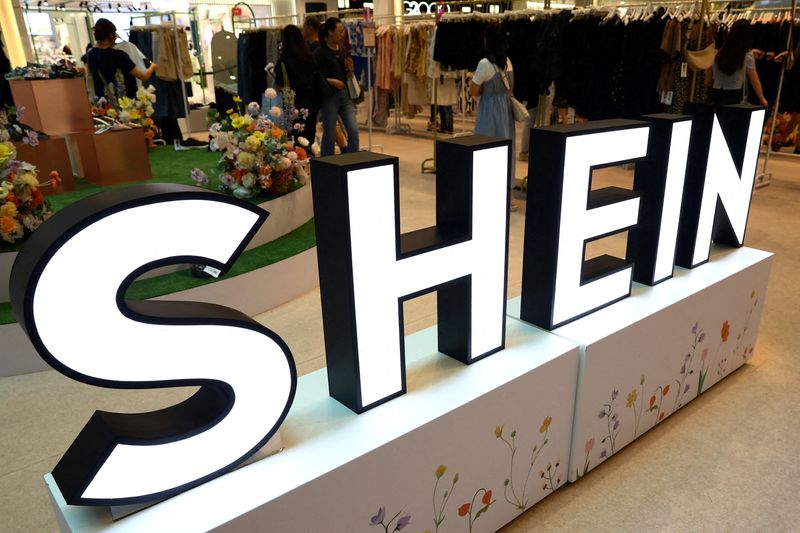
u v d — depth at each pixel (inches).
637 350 73.7
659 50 196.4
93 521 42.3
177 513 42.7
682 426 85.4
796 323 115.8
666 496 71.9
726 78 206.7
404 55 306.2
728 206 93.1
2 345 98.4
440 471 55.8
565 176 62.7
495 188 57.3
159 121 263.4
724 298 87.0
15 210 111.9
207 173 171.2
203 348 42.5
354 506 49.7
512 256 152.0
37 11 308.2
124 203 36.8
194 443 44.1
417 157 288.8
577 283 70.1
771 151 284.5
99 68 207.6
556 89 219.9
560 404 66.8
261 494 44.4
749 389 94.3
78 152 172.7
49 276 35.0
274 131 142.3
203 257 41.5
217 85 338.3
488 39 168.4
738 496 71.8
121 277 37.9
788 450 80.0
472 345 61.7
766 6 250.8
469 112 417.4
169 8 363.3
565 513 69.4
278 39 283.6
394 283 52.7
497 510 64.3
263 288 123.9
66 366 37.5
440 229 58.9
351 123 211.0
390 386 55.7
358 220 48.2
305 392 58.4
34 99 165.3
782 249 156.2
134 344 39.7
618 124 67.4
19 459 79.7
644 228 79.7
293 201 150.8
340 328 52.4
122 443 40.6
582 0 362.6
